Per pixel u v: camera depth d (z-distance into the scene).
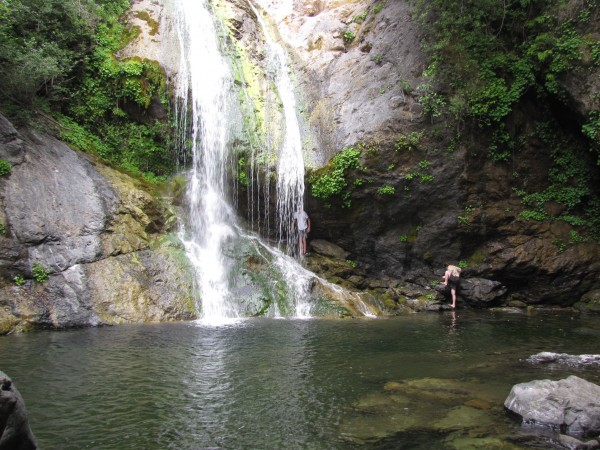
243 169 15.39
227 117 16.20
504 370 6.71
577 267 13.92
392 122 14.27
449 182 13.91
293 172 15.35
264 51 18.78
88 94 14.98
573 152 14.11
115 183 13.30
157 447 4.21
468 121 13.74
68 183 12.27
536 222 14.17
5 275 10.10
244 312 11.87
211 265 12.84
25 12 13.62
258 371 6.60
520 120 13.89
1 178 11.17
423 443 4.29
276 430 4.60
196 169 15.82
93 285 10.78
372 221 14.94
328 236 15.72
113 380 6.11
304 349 8.02
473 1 13.99
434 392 5.71
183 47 16.44
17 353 7.52
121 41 15.95
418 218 14.70
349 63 17.23
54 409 5.09
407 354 7.72
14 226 10.66
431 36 14.99
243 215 15.73
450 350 8.05
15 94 13.14
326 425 4.71
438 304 14.20
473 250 14.67
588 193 14.16
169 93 15.52
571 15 12.67
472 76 13.79
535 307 14.65
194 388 5.84
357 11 19.05
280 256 14.53
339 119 15.66
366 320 11.54
